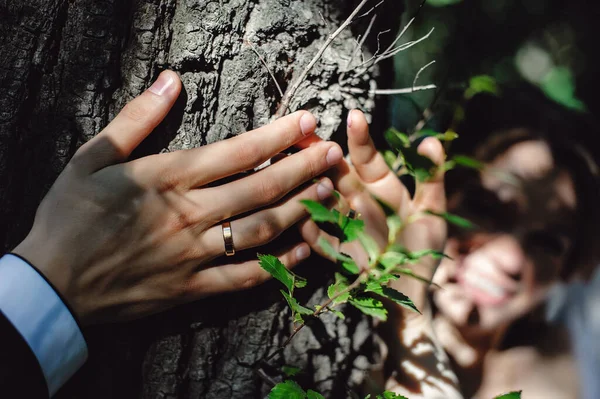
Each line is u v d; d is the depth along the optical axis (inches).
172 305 15.4
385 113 19.1
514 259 22.6
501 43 37.2
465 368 24.2
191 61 15.5
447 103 21.7
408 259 14.1
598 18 41.6
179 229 14.6
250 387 17.4
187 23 15.4
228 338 17.2
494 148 22.7
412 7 26.9
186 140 15.7
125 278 14.6
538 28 40.9
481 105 23.1
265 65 15.8
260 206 15.1
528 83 25.9
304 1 16.1
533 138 22.4
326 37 16.3
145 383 17.0
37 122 15.4
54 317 13.9
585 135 22.7
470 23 31.9
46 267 13.9
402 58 30.4
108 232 14.2
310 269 17.3
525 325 24.7
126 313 14.9
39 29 15.0
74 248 14.0
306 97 16.2
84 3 15.1
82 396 16.4
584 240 23.3
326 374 18.1
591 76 37.8
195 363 17.0
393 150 17.3
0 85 14.9
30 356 13.7
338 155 15.4
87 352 14.6
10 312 13.6
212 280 15.5
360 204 16.8
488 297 23.0
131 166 14.4
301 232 16.3
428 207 17.1
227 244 15.1
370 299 14.7
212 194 14.7
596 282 24.6
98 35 15.2
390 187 16.7
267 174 15.0
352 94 16.6
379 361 19.8
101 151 14.5
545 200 22.2
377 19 17.2
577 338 25.7
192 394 17.3
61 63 15.3
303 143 16.0
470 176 22.5
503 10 40.0
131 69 15.5
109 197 14.2
